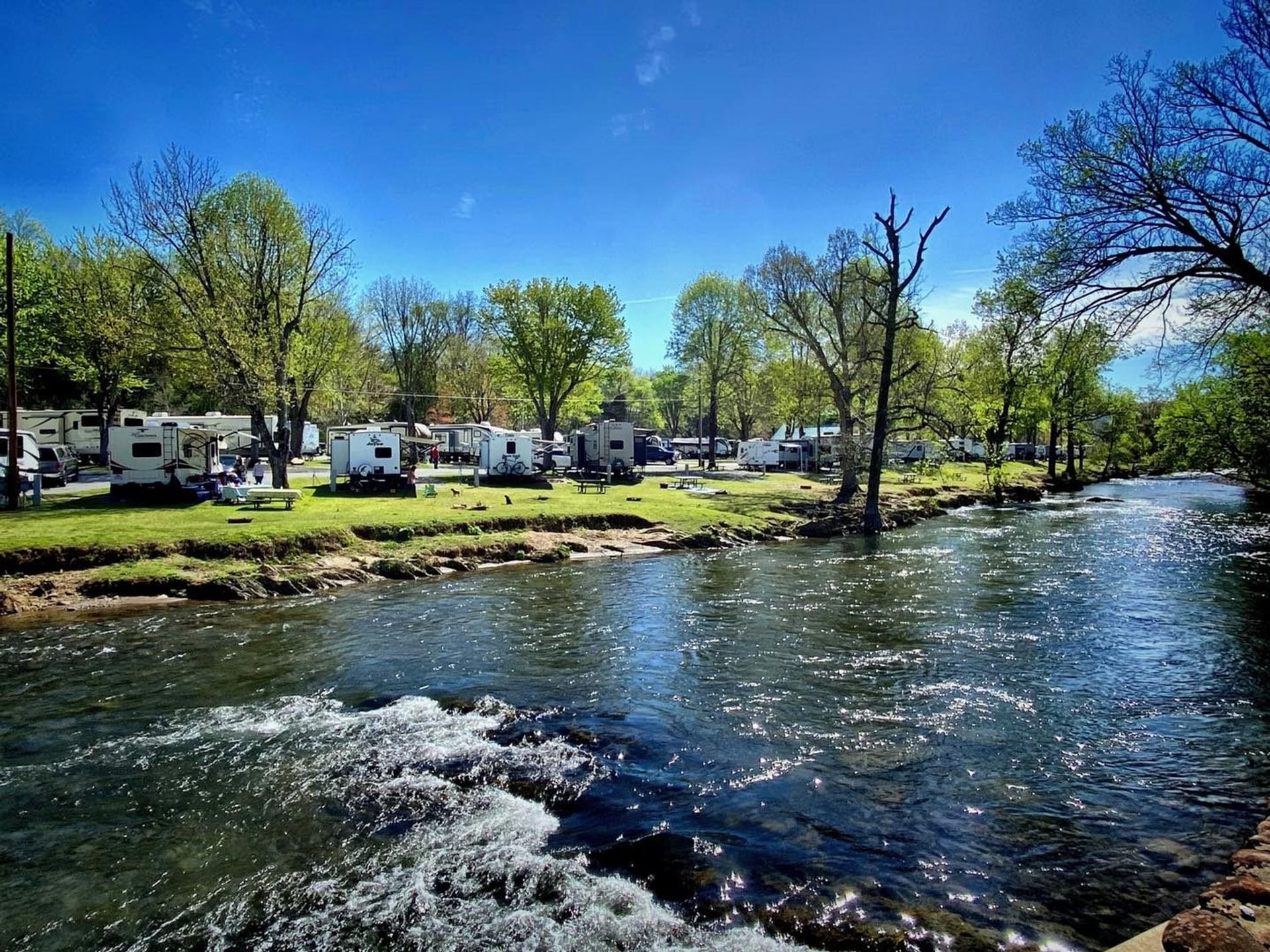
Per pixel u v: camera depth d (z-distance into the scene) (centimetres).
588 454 4622
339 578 1797
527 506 2694
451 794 694
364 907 525
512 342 5331
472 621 1417
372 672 1091
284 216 3231
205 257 2902
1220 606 1494
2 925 507
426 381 7906
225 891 546
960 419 4269
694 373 6512
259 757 782
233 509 2378
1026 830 620
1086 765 750
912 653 1171
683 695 976
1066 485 5272
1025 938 476
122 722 888
